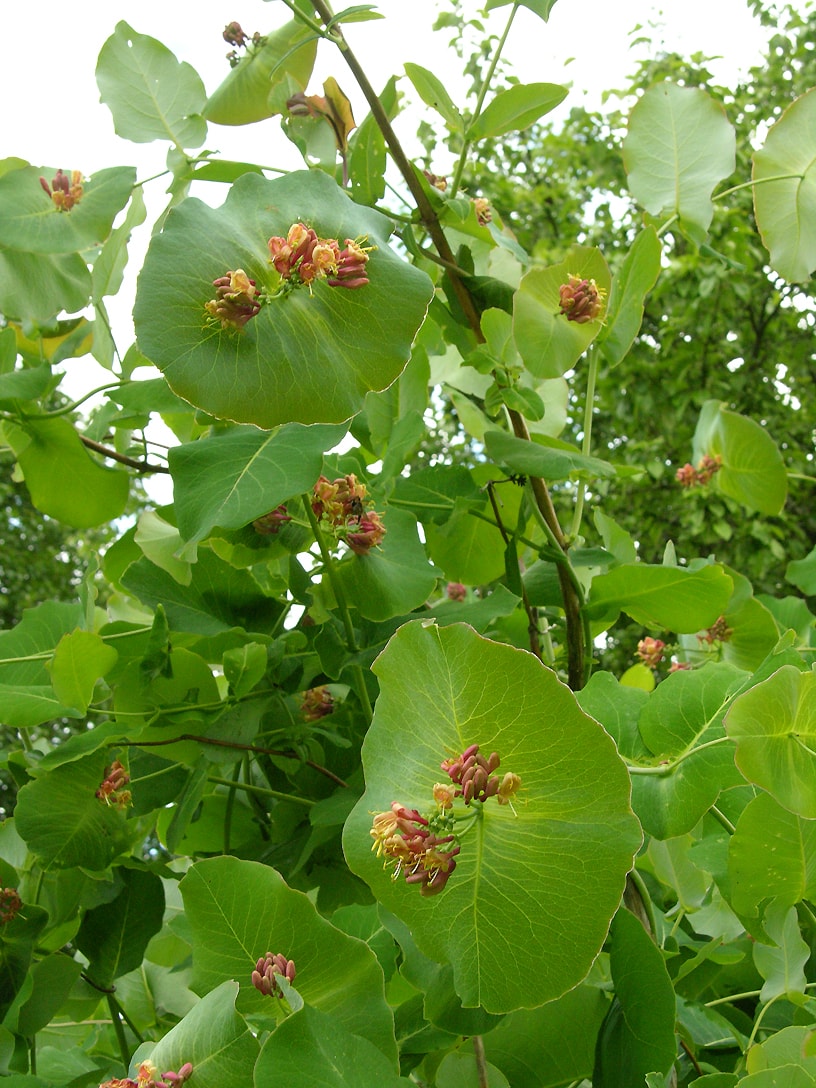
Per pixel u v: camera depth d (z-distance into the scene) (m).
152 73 0.60
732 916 0.57
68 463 0.58
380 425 0.60
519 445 0.57
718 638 0.71
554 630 0.67
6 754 0.57
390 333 0.44
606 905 0.38
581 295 0.56
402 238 0.59
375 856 0.39
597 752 0.38
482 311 0.61
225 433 0.52
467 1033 0.44
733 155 0.62
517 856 0.39
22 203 0.57
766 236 0.61
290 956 0.42
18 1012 0.53
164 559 0.57
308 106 0.60
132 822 0.57
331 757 0.60
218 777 0.60
